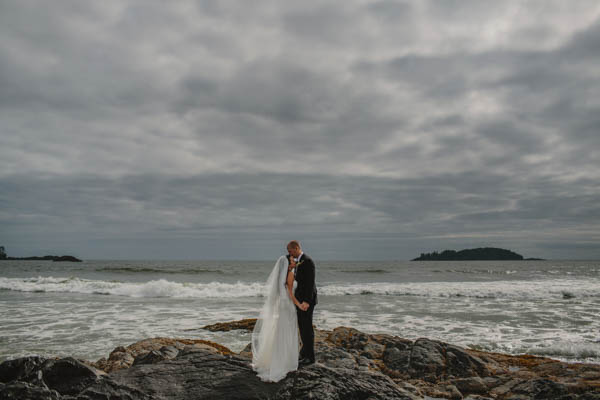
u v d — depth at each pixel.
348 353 8.16
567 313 16.66
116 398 4.75
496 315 16.12
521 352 10.55
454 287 26.00
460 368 8.06
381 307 18.38
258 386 5.14
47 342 11.38
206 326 13.31
